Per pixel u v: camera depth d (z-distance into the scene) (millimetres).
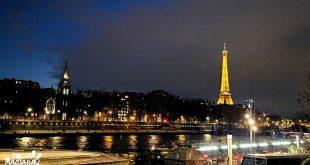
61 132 194500
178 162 50250
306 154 38438
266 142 73375
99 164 37062
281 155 36750
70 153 40281
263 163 35469
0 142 139000
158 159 53125
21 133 173625
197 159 50062
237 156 55250
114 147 127438
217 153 60781
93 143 152000
